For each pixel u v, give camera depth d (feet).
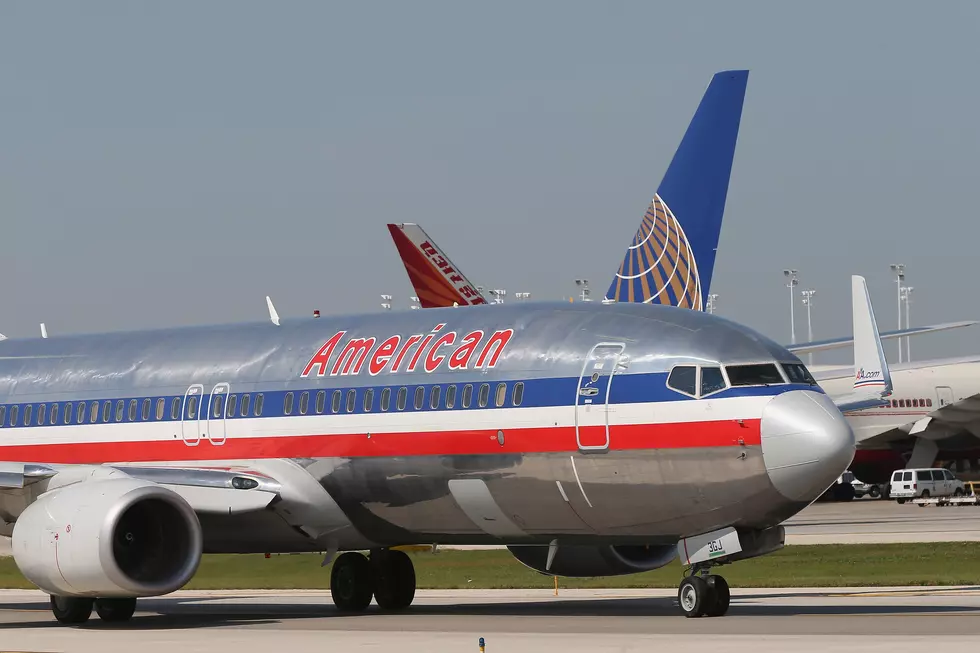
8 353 286.66
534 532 216.13
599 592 279.49
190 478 229.86
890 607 216.95
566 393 207.41
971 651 151.33
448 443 217.36
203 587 331.98
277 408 238.48
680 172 336.49
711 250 333.01
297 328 249.34
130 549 220.02
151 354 262.67
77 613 226.58
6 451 274.57
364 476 226.99
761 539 204.23
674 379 199.93
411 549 338.54
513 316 223.10
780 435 190.90
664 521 202.49
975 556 348.59
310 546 238.89
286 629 205.57
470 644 172.24
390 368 228.43
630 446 201.05
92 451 261.65
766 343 202.80
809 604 226.99
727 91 332.80
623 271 346.74
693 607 201.05
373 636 187.11
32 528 215.92
